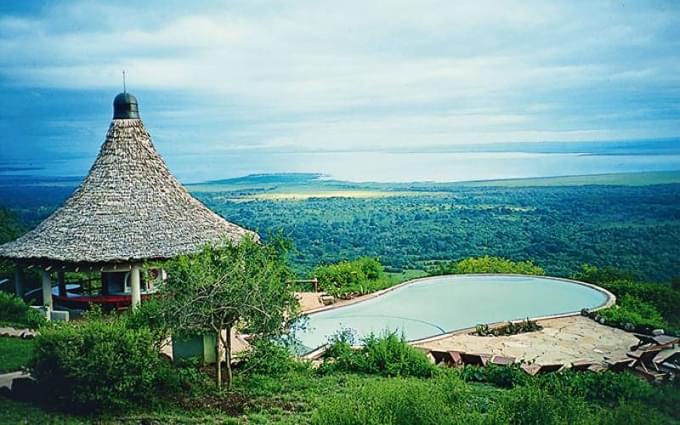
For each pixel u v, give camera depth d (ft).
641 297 87.40
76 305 71.05
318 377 47.65
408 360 49.52
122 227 71.00
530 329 68.28
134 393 37.55
